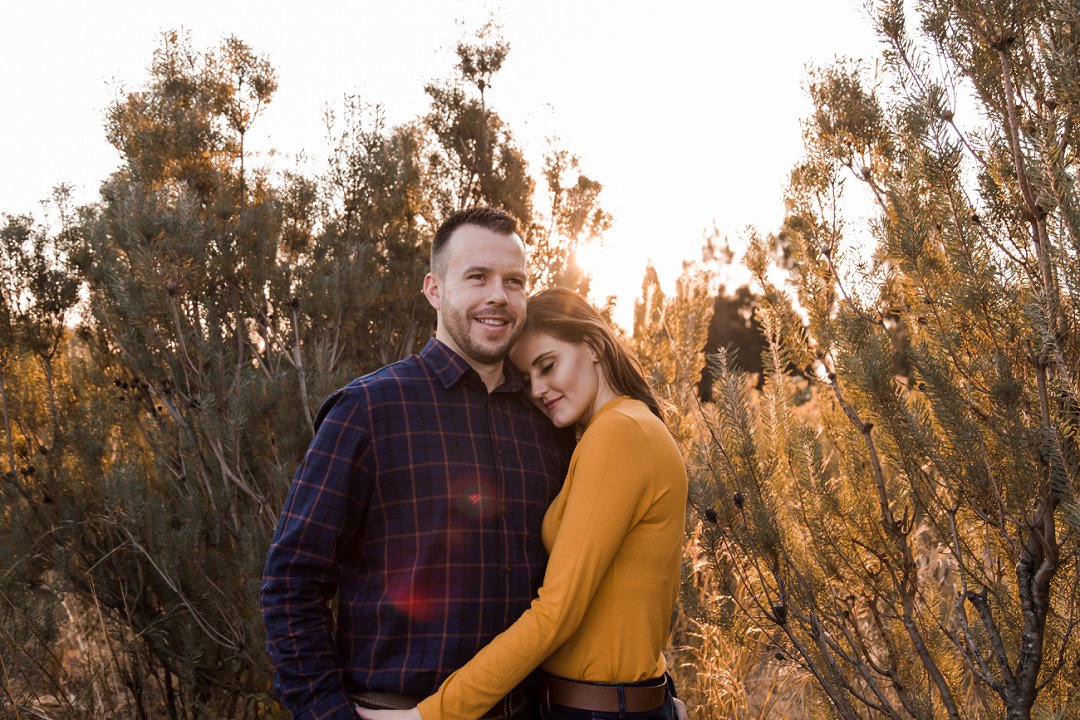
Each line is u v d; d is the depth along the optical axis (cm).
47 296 386
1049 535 184
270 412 339
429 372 180
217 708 354
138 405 371
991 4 179
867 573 236
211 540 351
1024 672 192
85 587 350
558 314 190
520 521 178
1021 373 192
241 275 363
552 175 464
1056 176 163
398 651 163
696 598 248
